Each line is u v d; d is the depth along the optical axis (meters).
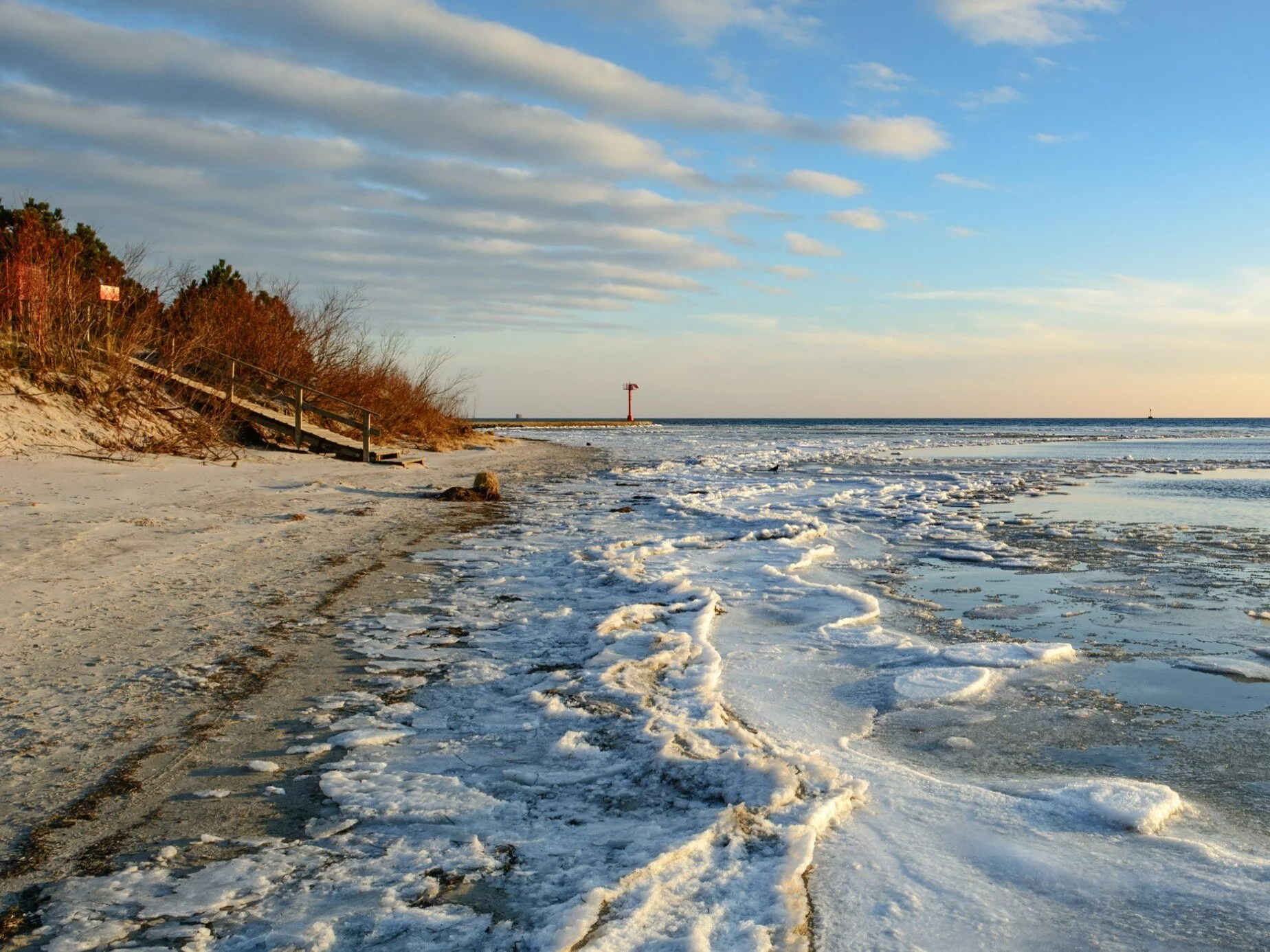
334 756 3.78
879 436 58.50
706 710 4.43
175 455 16.12
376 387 26.77
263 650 5.29
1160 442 48.16
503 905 2.62
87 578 6.89
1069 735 4.34
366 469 17.95
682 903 2.65
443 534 10.36
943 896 2.74
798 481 19.61
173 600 6.44
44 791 3.38
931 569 9.09
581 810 3.28
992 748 4.16
